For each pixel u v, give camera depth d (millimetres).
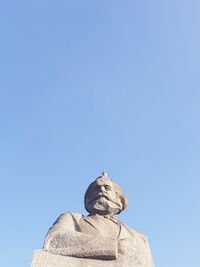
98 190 7820
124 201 8070
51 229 6988
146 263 6855
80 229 7152
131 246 6820
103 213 7641
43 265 6348
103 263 6461
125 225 7734
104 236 7059
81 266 6383
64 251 6551
